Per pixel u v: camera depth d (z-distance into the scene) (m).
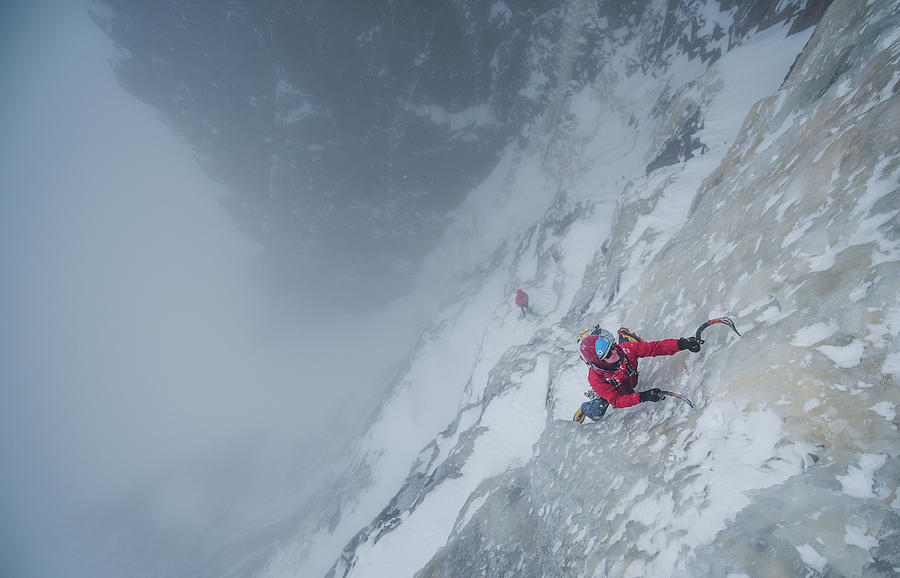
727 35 17.80
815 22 10.92
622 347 3.36
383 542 8.75
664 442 3.23
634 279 8.70
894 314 2.05
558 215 21.73
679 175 10.84
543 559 4.32
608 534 3.17
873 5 4.30
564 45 28.88
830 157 3.04
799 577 1.70
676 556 2.28
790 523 1.86
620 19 26.36
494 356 17.16
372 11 32.22
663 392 3.16
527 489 6.10
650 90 22.84
